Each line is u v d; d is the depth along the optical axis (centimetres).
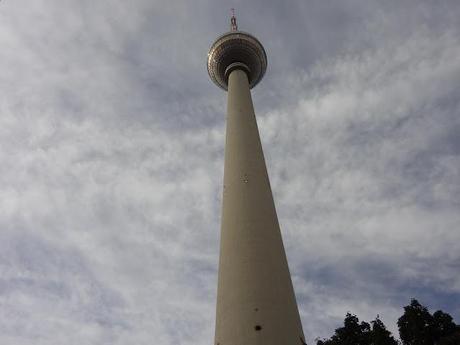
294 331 1711
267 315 1702
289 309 1780
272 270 1888
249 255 1928
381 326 4756
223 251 2028
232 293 1806
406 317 4675
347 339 4725
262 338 1628
